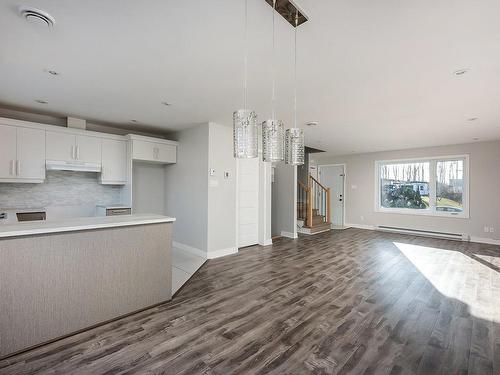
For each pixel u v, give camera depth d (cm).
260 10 164
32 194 400
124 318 239
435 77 257
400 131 489
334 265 407
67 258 208
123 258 241
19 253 186
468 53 212
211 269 386
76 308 212
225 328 223
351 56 221
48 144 382
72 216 439
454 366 177
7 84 285
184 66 242
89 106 361
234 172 488
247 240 539
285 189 654
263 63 235
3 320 179
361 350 194
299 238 632
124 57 225
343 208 829
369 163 773
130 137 453
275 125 197
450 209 636
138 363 178
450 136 530
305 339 207
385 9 161
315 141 596
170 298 277
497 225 569
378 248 525
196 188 467
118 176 455
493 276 359
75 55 222
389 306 267
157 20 175
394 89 289
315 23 177
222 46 208
